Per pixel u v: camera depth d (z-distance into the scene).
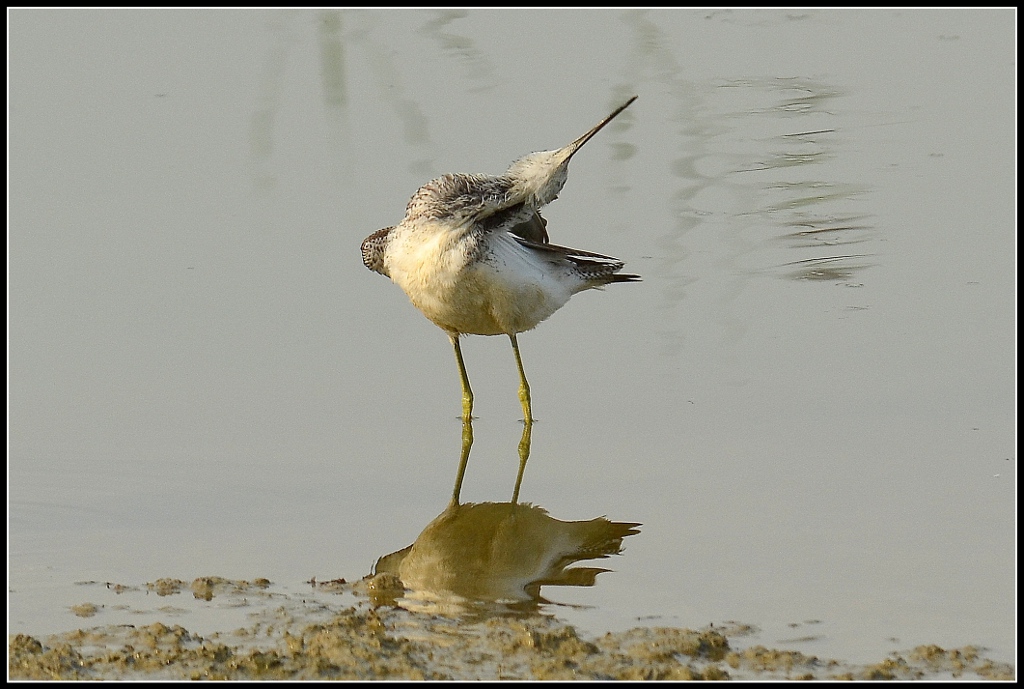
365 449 12.34
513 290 12.56
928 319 15.33
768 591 8.99
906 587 9.02
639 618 8.60
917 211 18.02
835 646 8.12
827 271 16.47
